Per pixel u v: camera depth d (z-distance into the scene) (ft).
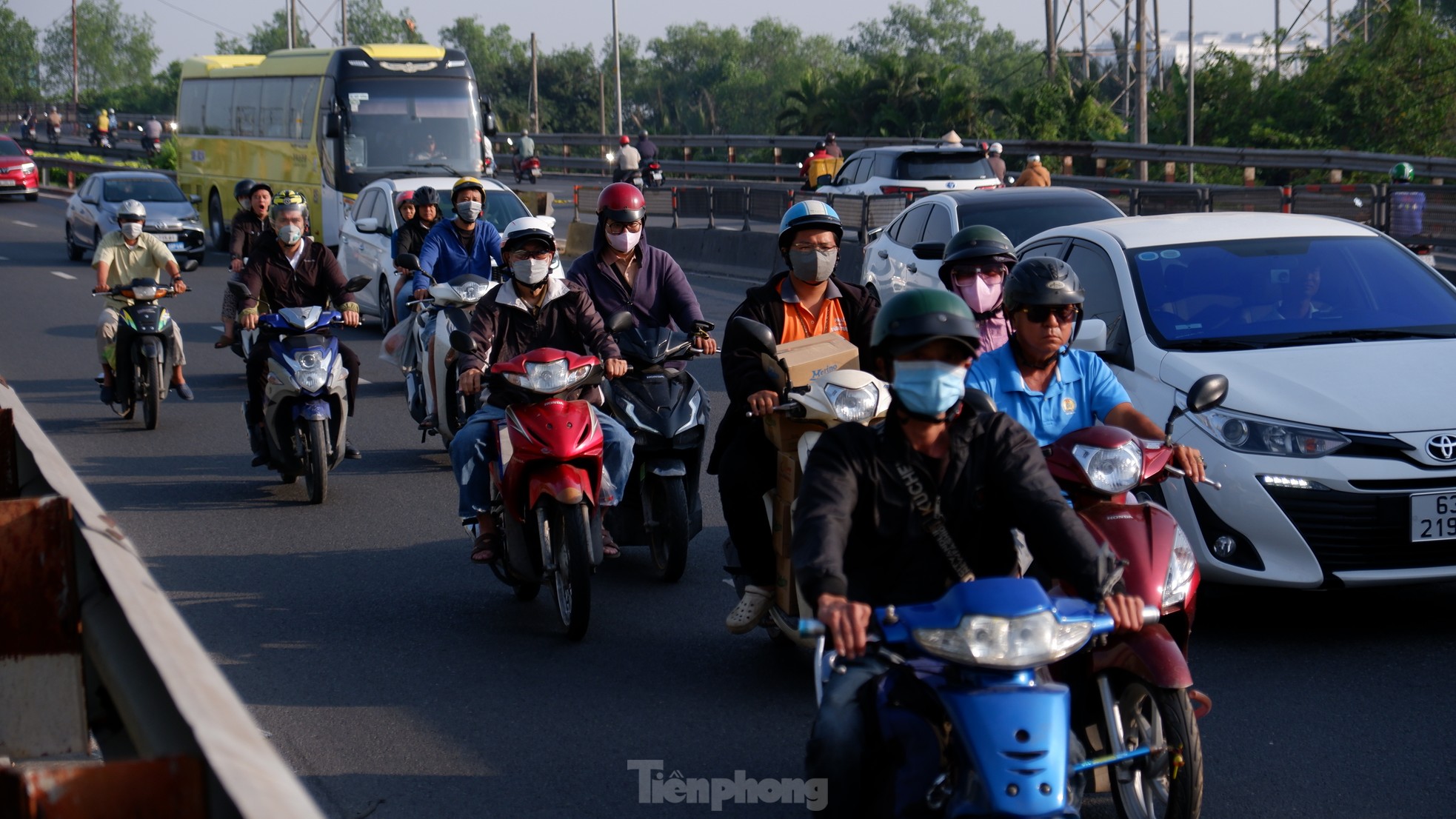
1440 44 125.80
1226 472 20.22
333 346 30.86
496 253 36.55
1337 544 19.74
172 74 425.69
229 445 37.83
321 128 79.92
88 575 11.58
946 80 159.12
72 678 11.76
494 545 22.50
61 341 58.13
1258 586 20.90
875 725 11.64
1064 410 16.74
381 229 57.93
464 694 19.22
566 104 350.23
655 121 445.37
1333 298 23.58
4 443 14.58
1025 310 16.37
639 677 19.84
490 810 15.47
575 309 23.86
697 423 24.16
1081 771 12.84
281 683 19.79
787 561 18.45
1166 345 22.59
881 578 12.51
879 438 12.33
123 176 93.35
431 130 79.41
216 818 7.27
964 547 12.55
